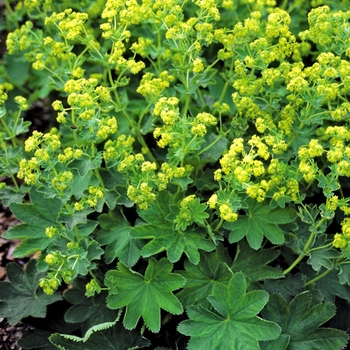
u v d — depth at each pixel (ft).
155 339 3.15
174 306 2.97
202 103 3.44
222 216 2.82
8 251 3.48
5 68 3.82
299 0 3.58
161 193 3.06
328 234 3.14
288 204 3.15
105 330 3.03
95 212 3.29
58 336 3.00
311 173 2.84
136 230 3.02
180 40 3.05
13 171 3.14
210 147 3.26
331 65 3.01
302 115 3.01
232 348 2.90
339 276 2.95
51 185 2.90
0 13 4.15
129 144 3.06
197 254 3.00
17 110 3.81
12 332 3.25
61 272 2.84
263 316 3.02
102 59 3.09
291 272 3.21
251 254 3.11
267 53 3.01
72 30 3.05
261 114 3.09
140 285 3.01
